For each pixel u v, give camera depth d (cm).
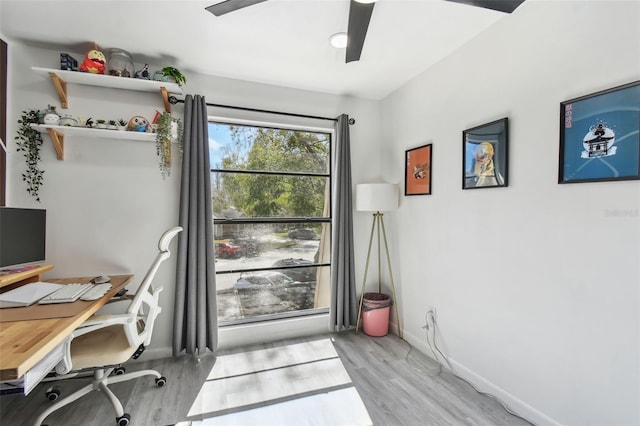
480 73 209
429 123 259
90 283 207
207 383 216
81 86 233
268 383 217
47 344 118
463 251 225
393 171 310
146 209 249
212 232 259
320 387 212
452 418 180
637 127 131
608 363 143
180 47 224
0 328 133
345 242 306
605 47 143
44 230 213
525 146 180
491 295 202
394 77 278
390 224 313
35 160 223
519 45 182
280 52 231
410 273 284
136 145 247
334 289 302
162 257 192
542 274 171
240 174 289
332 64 251
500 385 195
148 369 234
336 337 297
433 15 188
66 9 180
